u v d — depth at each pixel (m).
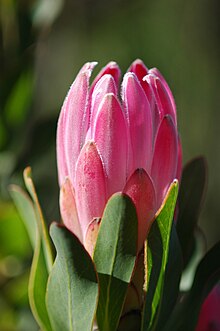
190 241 0.59
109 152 0.53
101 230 0.53
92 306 0.54
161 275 0.54
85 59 1.62
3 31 0.85
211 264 0.58
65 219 0.55
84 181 0.53
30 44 0.85
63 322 0.55
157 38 1.73
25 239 0.88
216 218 1.77
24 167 0.87
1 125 0.87
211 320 0.62
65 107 0.55
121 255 0.54
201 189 0.59
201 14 1.77
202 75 1.78
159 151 0.54
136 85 0.53
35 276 0.58
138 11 1.70
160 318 0.56
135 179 0.53
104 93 0.53
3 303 0.89
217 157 1.80
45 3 0.86
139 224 0.54
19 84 0.85
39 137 0.87
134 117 0.53
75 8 1.48
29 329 0.89
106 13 1.57
